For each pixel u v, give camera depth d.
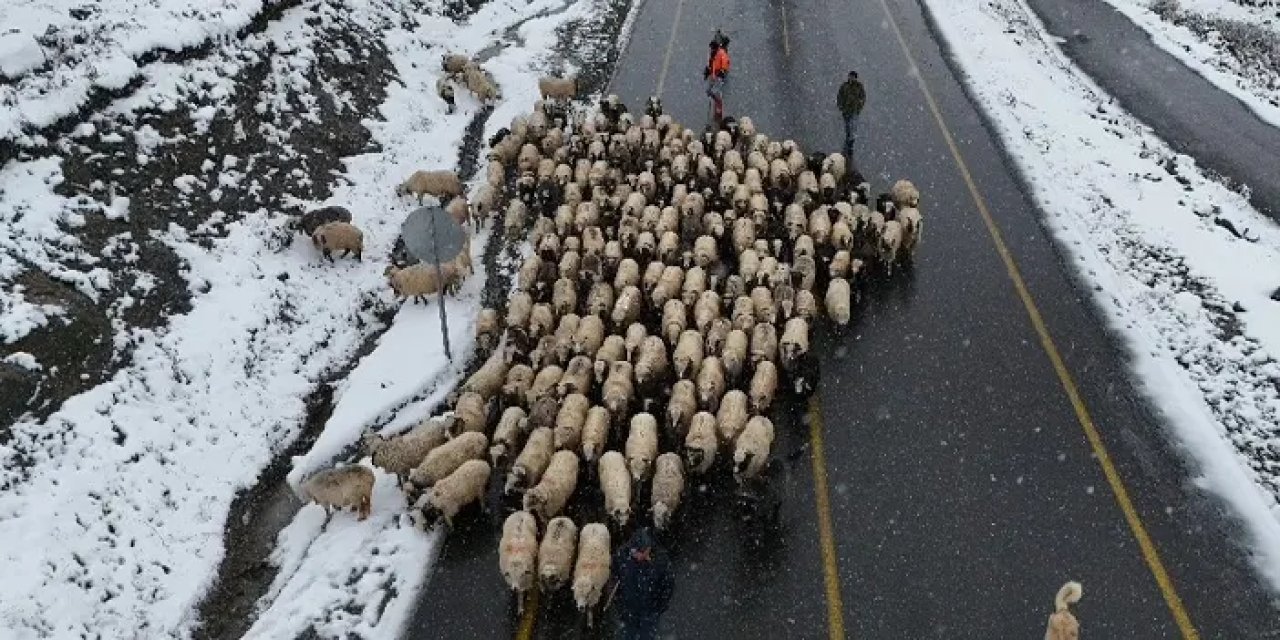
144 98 17.47
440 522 11.48
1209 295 16.64
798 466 12.48
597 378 13.38
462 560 11.03
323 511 11.87
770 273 15.80
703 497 11.96
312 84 21.55
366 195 19.42
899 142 22.34
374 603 10.45
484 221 18.92
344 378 14.56
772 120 23.48
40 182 14.84
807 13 32.34
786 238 17.42
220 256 15.84
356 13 25.58
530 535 10.48
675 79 26.28
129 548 10.90
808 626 10.16
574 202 18.66
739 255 16.94
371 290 16.77
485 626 10.17
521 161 20.33
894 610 10.34
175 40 18.98
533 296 15.90
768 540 11.30
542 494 10.96
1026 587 10.62
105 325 13.27
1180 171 22.62
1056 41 33.62
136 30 18.64
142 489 11.60
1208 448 12.73
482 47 28.72
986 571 10.83
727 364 13.47
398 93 23.84
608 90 25.59
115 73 17.20
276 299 15.51
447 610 10.38
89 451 11.65
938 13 32.81
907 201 18.42
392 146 21.67
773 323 14.68
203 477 12.14
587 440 11.96
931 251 17.70
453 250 13.55
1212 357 14.83
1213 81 29.84
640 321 15.45
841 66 27.36
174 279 14.82
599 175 19.36
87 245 14.36
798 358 13.42
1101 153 22.66
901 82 26.19
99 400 12.26
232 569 11.27
